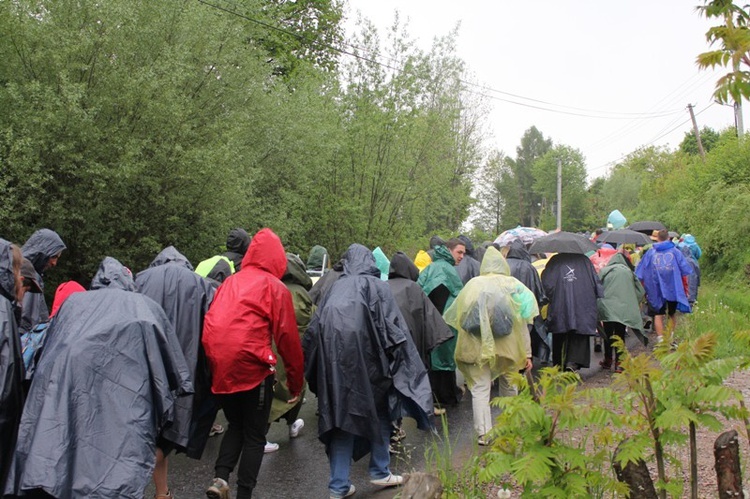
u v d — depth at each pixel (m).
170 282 5.04
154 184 14.17
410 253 23.88
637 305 9.80
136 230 14.76
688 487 4.68
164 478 4.91
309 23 28.17
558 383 3.42
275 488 5.49
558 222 55.66
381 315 5.14
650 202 37.28
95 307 3.88
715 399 3.03
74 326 3.78
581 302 8.94
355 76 21.70
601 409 3.18
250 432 4.79
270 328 4.85
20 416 3.75
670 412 3.05
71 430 3.50
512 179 110.12
